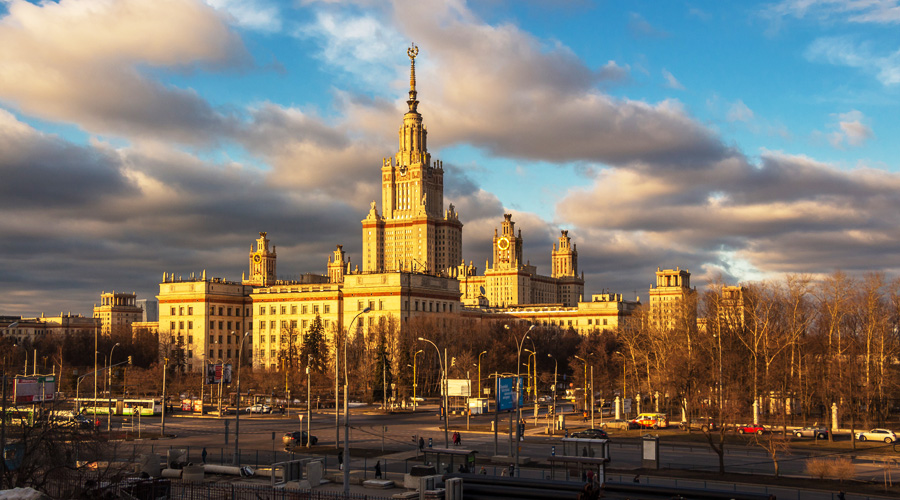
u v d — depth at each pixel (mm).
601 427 131875
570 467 73875
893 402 151375
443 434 119250
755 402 118875
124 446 104250
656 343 150500
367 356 197375
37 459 64562
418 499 65562
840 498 61812
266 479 76312
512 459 87062
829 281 130875
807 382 128875
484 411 157750
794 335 128000
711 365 130625
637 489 60875
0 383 81812
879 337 128000
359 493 69812
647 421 130625
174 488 68688
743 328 133375
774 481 74812
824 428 115250
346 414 61938
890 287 137750
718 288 139125
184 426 134375
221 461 88375
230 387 199500
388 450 100750
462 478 66438
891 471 82062
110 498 61812
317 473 74438
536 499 61719
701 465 86938
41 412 68750
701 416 141875
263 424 137250
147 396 194875
